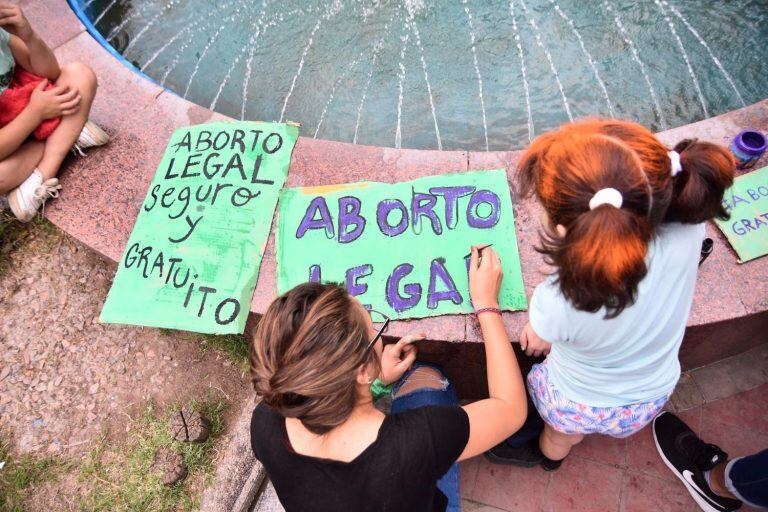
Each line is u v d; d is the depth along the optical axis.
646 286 1.34
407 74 3.44
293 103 3.41
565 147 1.19
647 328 1.46
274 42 3.65
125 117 2.91
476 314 2.04
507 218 2.30
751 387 2.51
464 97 3.31
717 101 3.12
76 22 3.31
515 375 1.75
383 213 2.41
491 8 3.63
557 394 1.86
